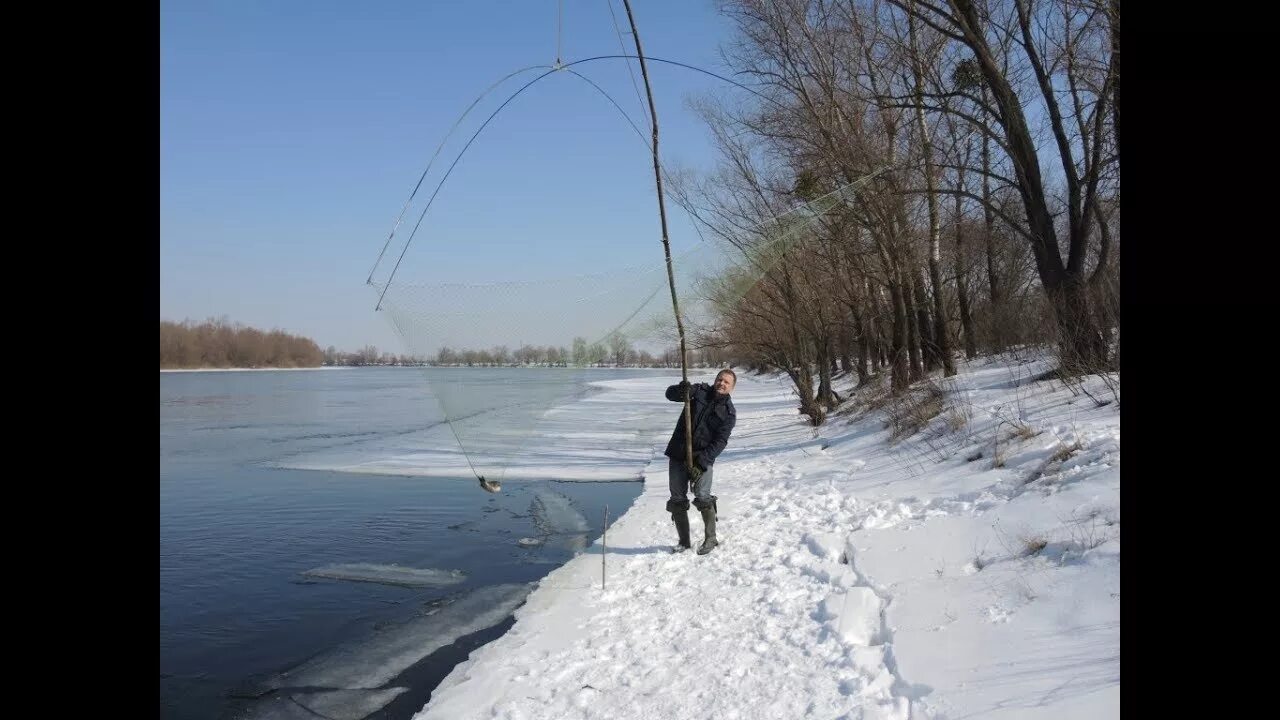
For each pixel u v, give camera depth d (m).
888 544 6.96
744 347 21.30
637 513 10.55
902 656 4.61
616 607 6.47
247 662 6.04
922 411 12.89
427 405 39.31
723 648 5.38
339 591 7.85
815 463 13.66
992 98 17.52
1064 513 6.10
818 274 20.38
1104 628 4.19
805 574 6.96
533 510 11.77
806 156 18.08
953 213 21.36
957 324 30.67
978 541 6.33
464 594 7.61
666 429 23.05
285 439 23.03
